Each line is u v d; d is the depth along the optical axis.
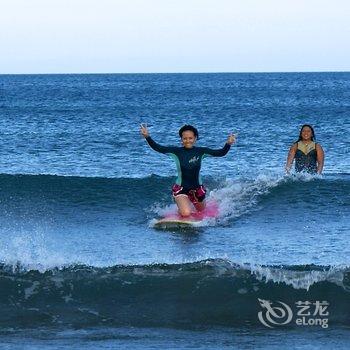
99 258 34.47
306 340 26.42
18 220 42.56
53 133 125.69
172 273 30.94
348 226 41.06
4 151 97.69
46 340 26.48
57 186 49.09
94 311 29.12
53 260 33.03
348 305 29.11
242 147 99.88
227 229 40.69
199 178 43.41
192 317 28.78
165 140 115.75
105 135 121.81
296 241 37.81
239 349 25.47
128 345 25.91
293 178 50.41
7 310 29.05
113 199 46.97
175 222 41.31
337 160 85.44
